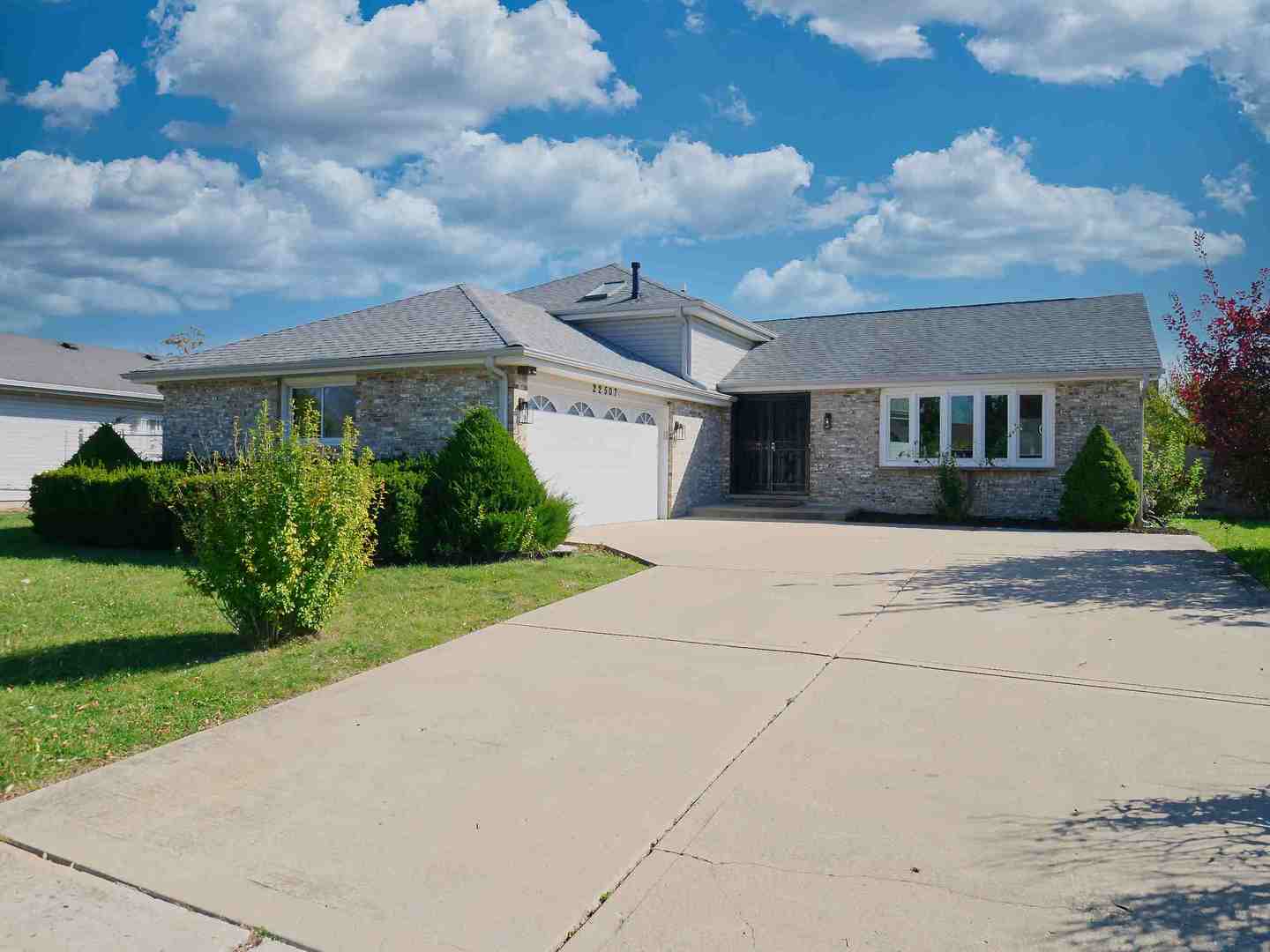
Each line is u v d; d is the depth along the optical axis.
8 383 20.59
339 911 2.87
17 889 3.06
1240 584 8.80
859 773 3.98
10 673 5.93
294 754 4.36
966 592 8.47
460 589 8.92
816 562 10.77
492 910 2.86
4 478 20.89
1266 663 5.74
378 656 6.29
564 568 10.34
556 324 17.66
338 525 6.74
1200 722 4.59
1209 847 3.16
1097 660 5.88
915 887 2.93
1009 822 3.43
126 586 9.37
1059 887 2.91
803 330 22.50
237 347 16.52
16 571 10.49
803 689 5.35
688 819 3.53
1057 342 17.86
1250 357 10.09
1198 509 18.80
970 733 4.50
